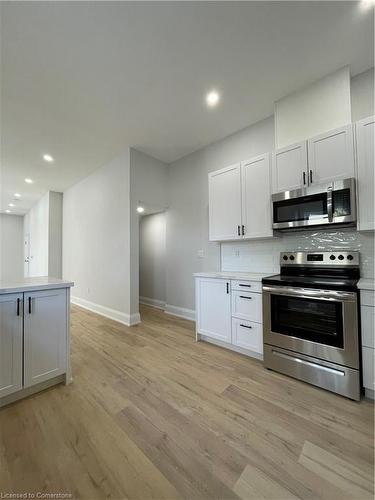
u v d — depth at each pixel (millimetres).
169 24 1703
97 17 1646
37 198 6484
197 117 2887
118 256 3840
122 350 2592
